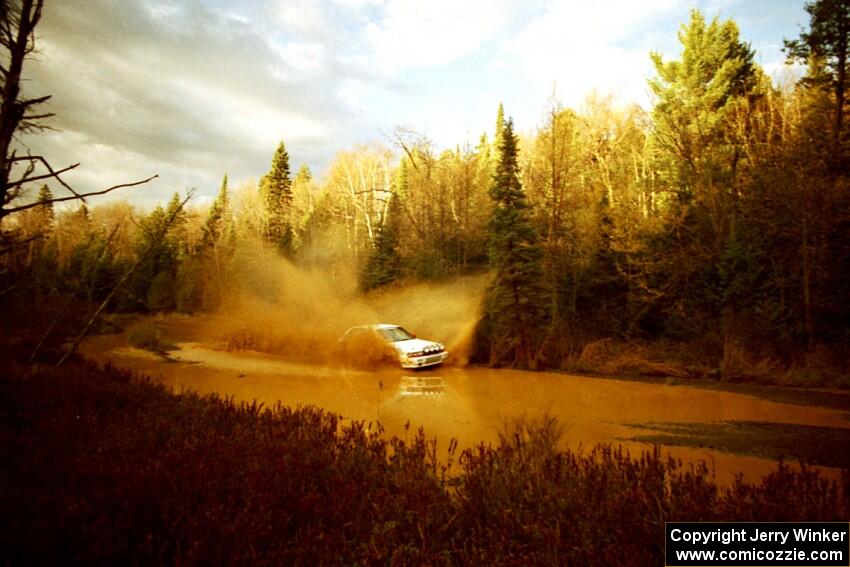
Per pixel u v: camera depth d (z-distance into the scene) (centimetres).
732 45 2983
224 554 300
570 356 1614
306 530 353
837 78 2005
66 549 301
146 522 348
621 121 3597
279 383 1279
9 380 802
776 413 894
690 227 2131
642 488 408
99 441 533
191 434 565
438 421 826
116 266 4422
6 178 473
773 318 1602
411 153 3422
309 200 6719
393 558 320
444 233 2998
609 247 2231
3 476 405
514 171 1873
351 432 595
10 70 488
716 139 2650
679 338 1900
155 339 2298
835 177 1656
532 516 377
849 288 1554
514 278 1736
